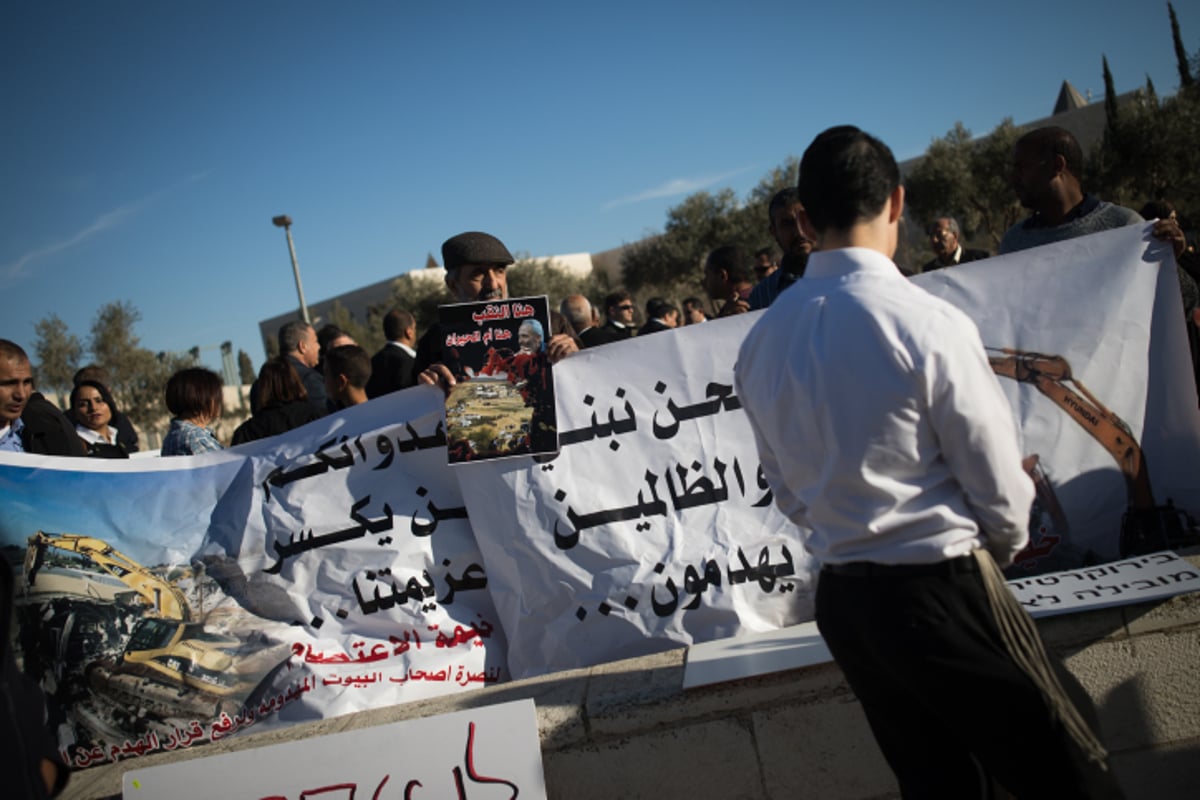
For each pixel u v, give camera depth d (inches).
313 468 133.9
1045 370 121.6
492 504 128.1
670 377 127.9
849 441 67.2
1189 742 100.1
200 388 164.7
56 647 126.3
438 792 103.7
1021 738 67.4
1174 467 119.8
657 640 121.3
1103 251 121.9
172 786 106.1
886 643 69.0
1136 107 1077.8
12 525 128.5
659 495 125.5
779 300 76.7
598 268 1935.3
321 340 297.6
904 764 78.0
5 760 60.4
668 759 102.2
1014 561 120.6
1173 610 99.3
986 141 1243.8
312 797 105.0
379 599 129.6
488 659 127.4
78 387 249.4
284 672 126.4
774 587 121.2
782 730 100.9
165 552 131.0
